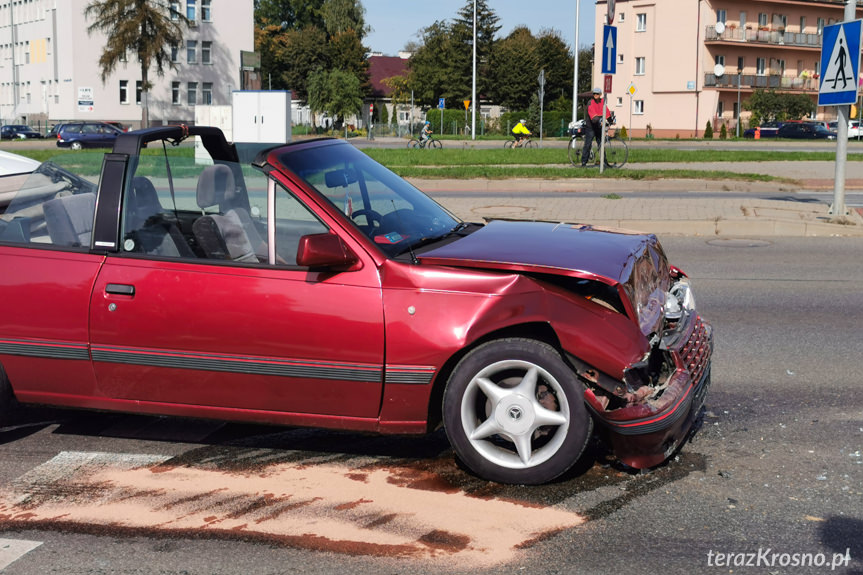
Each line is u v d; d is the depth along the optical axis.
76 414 5.45
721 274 10.21
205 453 4.76
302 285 4.35
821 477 4.31
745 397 5.64
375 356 4.25
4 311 4.73
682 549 3.58
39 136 67.44
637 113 73.25
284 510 4.00
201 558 3.55
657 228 13.69
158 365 4.55
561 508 3.99
